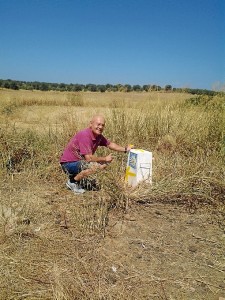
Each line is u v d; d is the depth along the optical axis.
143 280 2.81
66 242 3.28
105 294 2.61
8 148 5.57
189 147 6.22
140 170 4.38
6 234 3.27
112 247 3.26
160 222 3.81
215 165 4.99
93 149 4.71
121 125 6.91
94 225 3.55
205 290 2.75
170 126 6.91
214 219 3.96
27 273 2.78
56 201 4.24
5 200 4.19
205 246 3.38
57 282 2.61
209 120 6.74
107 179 4.17
